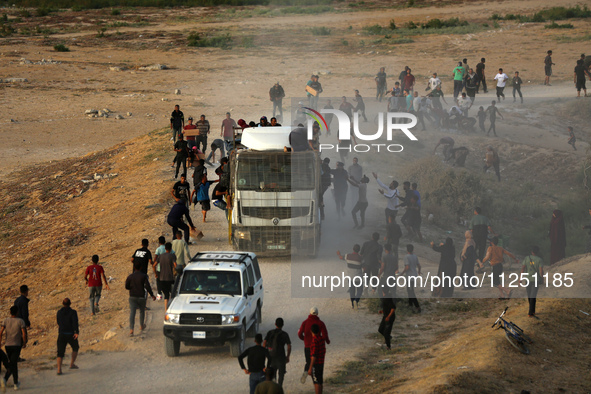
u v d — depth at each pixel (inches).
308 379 1368.1
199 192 2484.0
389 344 1526.8
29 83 6456.7
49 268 2361.0
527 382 1240.2
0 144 4697.3
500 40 7362.2
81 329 1679.4
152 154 3843.5
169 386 1323.8
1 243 2851.9
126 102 5787.4
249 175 2050.9
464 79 4035.4
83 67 7140.8
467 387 1180.5
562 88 4532.5
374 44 7701.8
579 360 1368.1
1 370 1472.7
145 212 2755.9
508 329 1461.6
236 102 5492.1
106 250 2361.0
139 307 1611.7
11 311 1378.0
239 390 1293.1
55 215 3137.3
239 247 2063.2
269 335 1240.8
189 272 1541.6
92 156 4205.2
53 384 1358.3
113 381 1358.3
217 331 1419.8
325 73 6318.9
